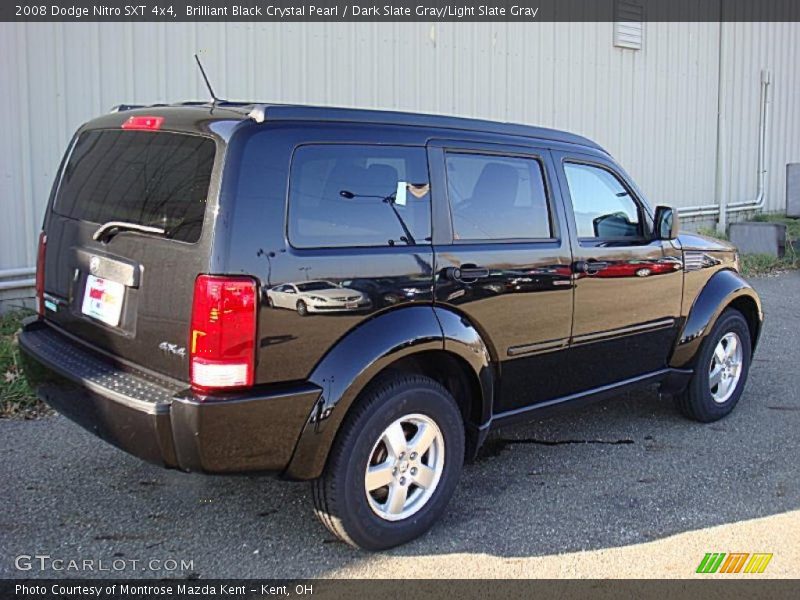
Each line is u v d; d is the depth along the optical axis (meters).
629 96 13.12
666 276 5.08
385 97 9.56
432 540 3.85
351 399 3.44
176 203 3.32
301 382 3.34
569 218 4.53
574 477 4.60
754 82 15.87
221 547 3.73
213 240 3.14
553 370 4.49
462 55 10.36
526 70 11.27
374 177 3.66
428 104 10.03
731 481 4.58
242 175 3.22
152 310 3.34
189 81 7.91
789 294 10.47
